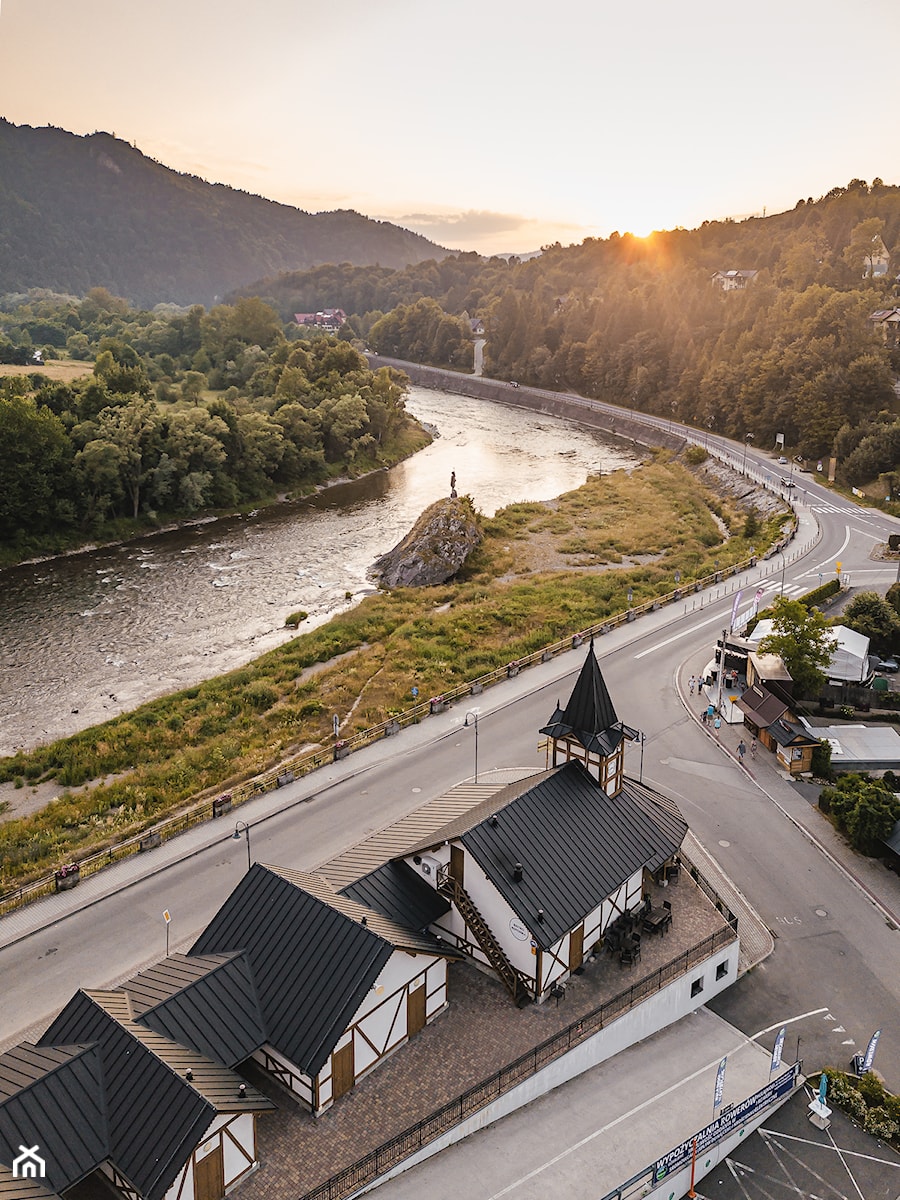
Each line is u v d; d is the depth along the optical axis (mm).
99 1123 28109
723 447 167125
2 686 79000
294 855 50344
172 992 32438
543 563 111500
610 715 44344
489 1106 33719
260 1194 29703
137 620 94188
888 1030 39500
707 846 51750
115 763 63719
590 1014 37188
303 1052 31984
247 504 141000
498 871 37625
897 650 77062
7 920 45344
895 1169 33000
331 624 89875
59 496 120750
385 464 169500
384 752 61844
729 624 83500
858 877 49281
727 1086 36312
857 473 133250
